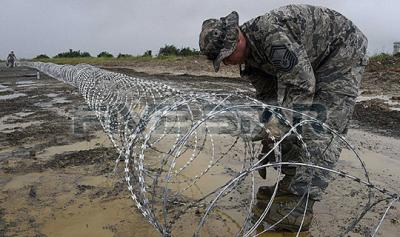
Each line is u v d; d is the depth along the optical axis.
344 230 4.02
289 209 3.95
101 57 47.94
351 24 3.81
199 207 4.54
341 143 3.84
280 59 3.51
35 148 6.97
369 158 6.15
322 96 3.81
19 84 19.73
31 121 9.38
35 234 4.11
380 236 3.91
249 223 3.75
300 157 4.04
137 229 4.17
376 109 10.14
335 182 5.20
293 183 3.82
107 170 5.76
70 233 4.13
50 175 5.65
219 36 3.58
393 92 13.30
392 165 5.82
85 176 5.59
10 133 8.12
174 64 29.39
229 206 4.59
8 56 39.62
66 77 17.12
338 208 4.50
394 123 8.56
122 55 46.12
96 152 6.58
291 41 3.47
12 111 10.98
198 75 22.09
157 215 4.36
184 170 5.68
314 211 4.44
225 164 5.89
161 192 4.90
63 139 7.50
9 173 5.75
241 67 4.30
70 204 4.74
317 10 3.68
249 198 4.74
